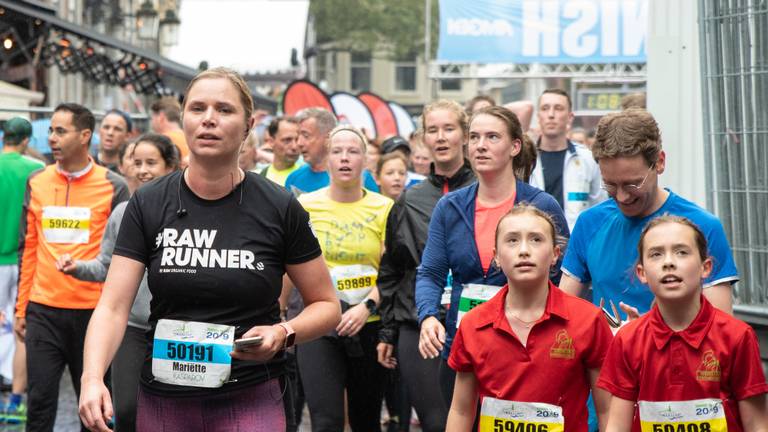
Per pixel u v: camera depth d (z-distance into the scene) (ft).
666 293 13.61
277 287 14.11
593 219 16.10
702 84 19.94
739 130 19.53
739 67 19.48
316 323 14.30
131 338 21.07
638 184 14.87
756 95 19.26
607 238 15.80
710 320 13.76
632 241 15.49
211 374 13.75
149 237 13.98
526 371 15.01
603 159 14.93
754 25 19.22
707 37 19.84
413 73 215.72
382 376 22.75
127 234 14.05
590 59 71.82
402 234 21.43
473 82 216.33
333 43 192.34
